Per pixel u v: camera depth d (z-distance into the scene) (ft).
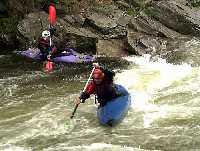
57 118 29.94
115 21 47.67
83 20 47.98
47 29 48.24
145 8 50.49
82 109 31.30
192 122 27.91
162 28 47.60
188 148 24.73
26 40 47.98
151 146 25.23
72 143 26.25
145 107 30.73
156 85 34.94
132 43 44.80
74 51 45.75
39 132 27.96
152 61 41.75
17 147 25.99
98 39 45.34
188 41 45.65
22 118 30.19
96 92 29.22
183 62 40.42
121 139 26.40
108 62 42.37
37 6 51.49
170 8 48.57
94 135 27.25
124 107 29.73
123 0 52.26
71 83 36.94
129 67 40.37
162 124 27.99
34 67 42.22
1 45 49.34
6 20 51.01
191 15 48.19
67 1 51.26
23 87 36.50
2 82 37.99
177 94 32.63
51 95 34.30
